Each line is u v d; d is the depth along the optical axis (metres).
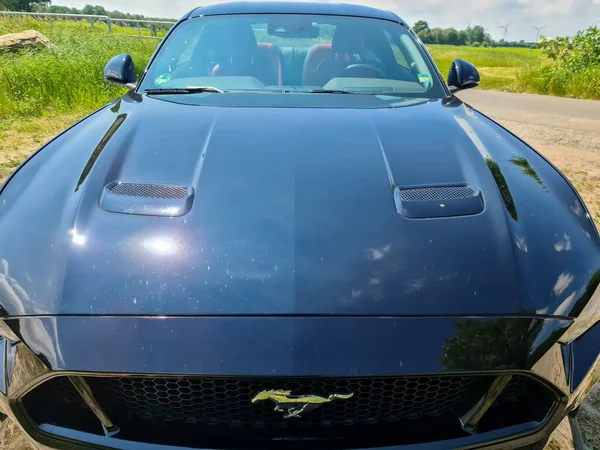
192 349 1.24
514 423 1.35
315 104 2.33
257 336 1.25
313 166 1.73
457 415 1.35
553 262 1.46
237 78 2.61
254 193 1.59
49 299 1.34
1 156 4.93
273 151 1.81
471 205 1.59
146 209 1.54
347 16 3.03
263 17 2.95
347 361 1.22
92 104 7.46
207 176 1.67
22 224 1.54
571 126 7.65
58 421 1.35
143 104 2.34
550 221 1.60
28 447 1.42
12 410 1.34
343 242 1.43
